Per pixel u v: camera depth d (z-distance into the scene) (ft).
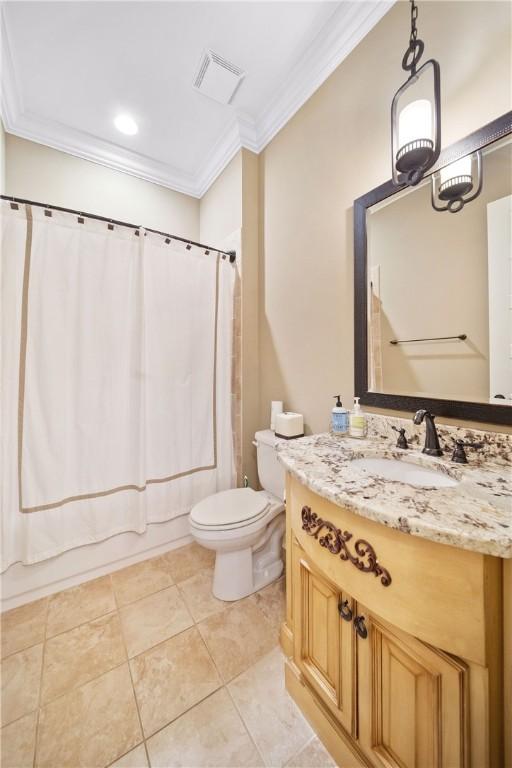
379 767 2.35
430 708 1.99
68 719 3.18
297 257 5.48
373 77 4.05
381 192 3.88
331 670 2.82
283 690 3.48
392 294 3.84
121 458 5.52
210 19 4.34
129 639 4.12
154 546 5.96
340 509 2.41
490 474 2.61
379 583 2.10
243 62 4.98
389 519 1.93
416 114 2.95
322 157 4.89
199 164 7.64
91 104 5.82
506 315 2.89
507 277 2.88
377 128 4.02
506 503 2.07
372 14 3.98
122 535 5.60
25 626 4.32
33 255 4.66
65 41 4.66
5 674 3.63
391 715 2.27
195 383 6.37
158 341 5.83
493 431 2.95
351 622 2.55
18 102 5.70
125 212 7.47
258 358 6.71
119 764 2.84
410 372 3.67
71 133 6.49
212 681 3.58
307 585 3.11
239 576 4.85
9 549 4.60
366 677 2.44
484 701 1.77
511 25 2.76
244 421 6.56
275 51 4.81
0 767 2.81
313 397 5.23
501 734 1.81
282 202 5.83
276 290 6.06
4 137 5.93
